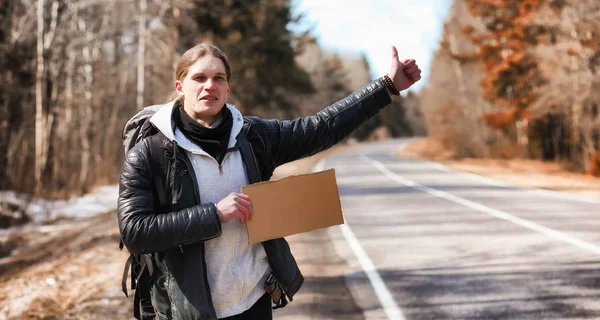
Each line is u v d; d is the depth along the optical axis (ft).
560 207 49.85
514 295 23.07
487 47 128.88
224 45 107.76
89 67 95.76
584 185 74.64
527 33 113.29
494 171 105.81
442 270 27.86
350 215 49.08
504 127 131.85
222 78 9.18
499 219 43.19
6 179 63.05
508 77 122.11
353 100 10.28
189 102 9.14
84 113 93.30
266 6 121.29
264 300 9.61
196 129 8.98
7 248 38.65
